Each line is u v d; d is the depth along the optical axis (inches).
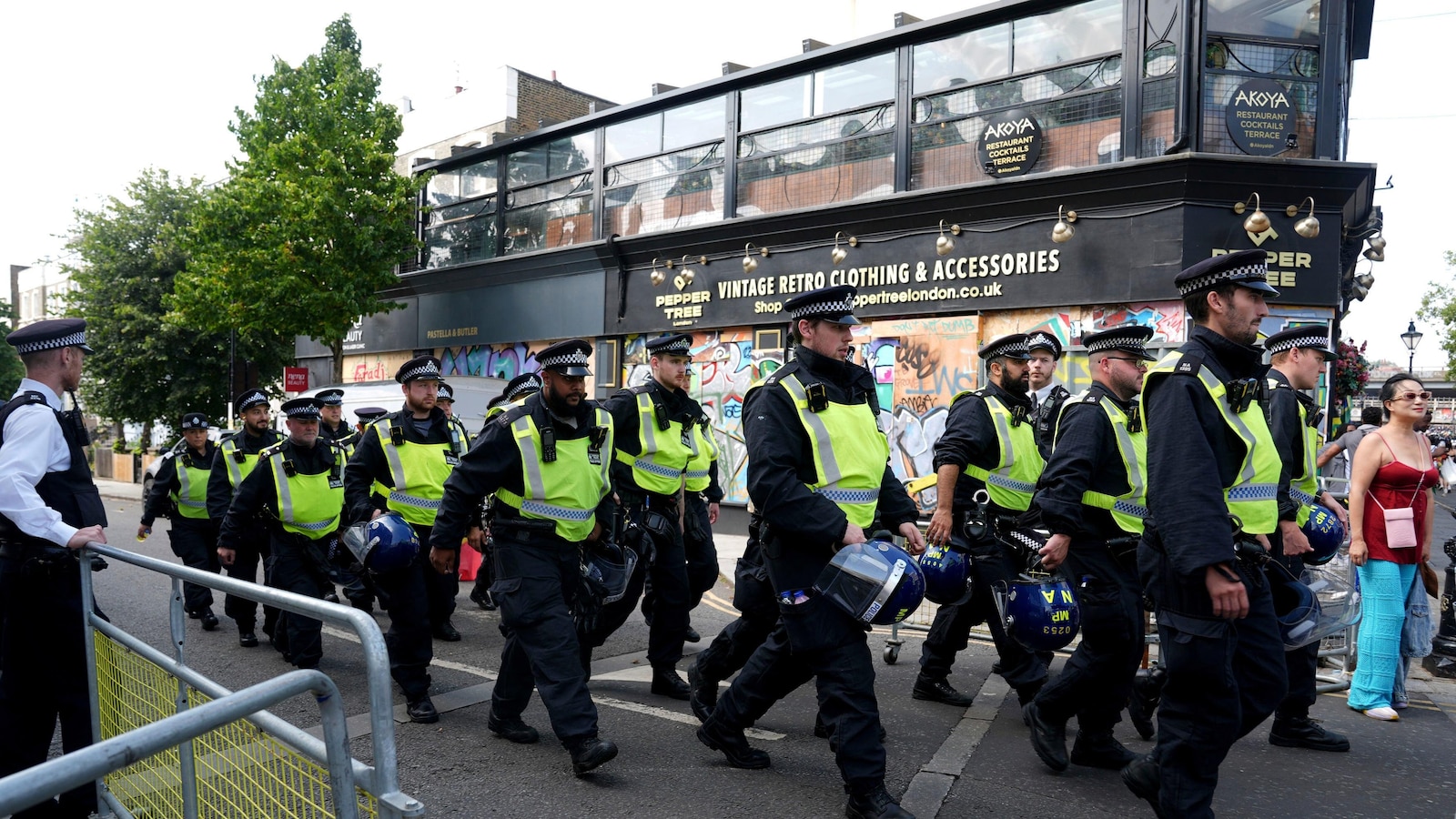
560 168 662.5
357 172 682.8
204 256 700.0
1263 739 199.3
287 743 91.7
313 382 896.3
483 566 346.0
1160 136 414.0
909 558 143.7
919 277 481.7
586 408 185.8
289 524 256.1
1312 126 411.2
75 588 151.5
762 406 153.8
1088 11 434.6
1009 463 203.5
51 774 59.4
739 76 547.2
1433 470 216.4
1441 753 190.4
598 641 228.5
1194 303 133.6
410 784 170.2
